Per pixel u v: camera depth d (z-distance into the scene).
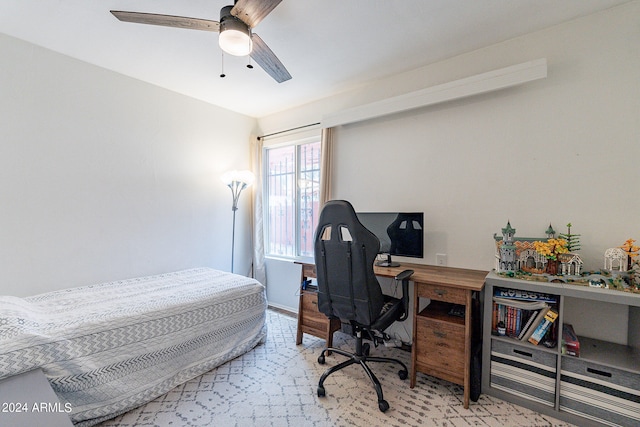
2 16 1.81
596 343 1.74
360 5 1.69
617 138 1.75
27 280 2.13
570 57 1.88
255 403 1.75
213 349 2.16
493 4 1.70
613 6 1.74
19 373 1.32
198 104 3.23
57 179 2.26
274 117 3.67
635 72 1.70
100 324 1.63
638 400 1.41
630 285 1.50
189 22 1.50
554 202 1.94
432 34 2.00
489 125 2.17
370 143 2.80
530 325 1.71
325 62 2.39
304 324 2.55
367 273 1.73
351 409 1.69
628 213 1.72
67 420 0.95
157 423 1.58
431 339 1.86
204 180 3.31
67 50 2.22
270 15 1.78
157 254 2.90
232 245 3.59
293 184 3.58
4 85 2.02
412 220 2.28
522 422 1.58
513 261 1.84
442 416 1.63
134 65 2.46
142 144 2.77
